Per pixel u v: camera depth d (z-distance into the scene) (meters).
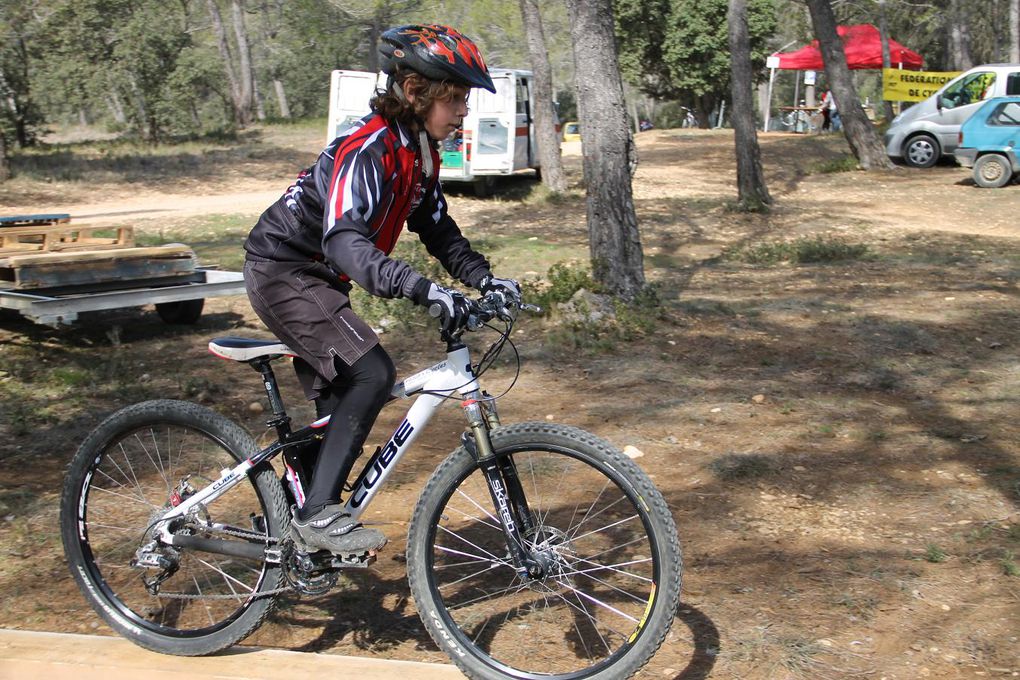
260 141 30.02
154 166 23.67
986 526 4.12
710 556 3.90
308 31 28.91
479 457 2.88
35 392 6.11
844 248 11.77
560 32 36.88
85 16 26.45
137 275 7.59
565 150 29.03
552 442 2.83
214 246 12.76
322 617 3.42
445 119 2.82
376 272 2.62
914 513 4.30
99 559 3.47
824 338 7.60
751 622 3.37
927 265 10.90
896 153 21.30
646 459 5.03
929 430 5.44
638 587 3.42
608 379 6.52
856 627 3.32
